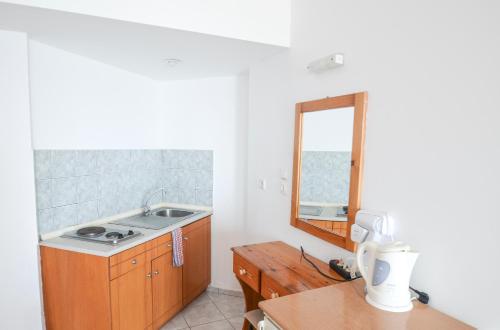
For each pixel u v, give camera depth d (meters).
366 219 1.50
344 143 1.68
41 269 2.05
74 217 2.31
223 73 2.87
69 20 1.66
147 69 2.72
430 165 1.27
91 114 2.43
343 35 1.70
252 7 2.00
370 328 1.10
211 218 3.12
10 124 1.85
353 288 1.42
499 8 1.04
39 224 2.06
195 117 3.12
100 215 2.54
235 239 3.05
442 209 1.23
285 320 1.15
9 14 1.58
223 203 3.07
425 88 1.28
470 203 1.14
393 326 1.12
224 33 1.91
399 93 1.39
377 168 1.51
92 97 2.44
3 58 1.81
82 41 2.00
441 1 1.21
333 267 1.71
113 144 2.65
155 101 3.14
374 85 1.52
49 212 2.12
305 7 1.99
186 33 1.85
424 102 1.29
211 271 3.18
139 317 2.17
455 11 1.17
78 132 2.33
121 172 2.74
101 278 1.91
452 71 1.18
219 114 3.02
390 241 1.45
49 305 2.06
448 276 1.21
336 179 1.75
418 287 1.33
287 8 2.12
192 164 3.15
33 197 1.96
